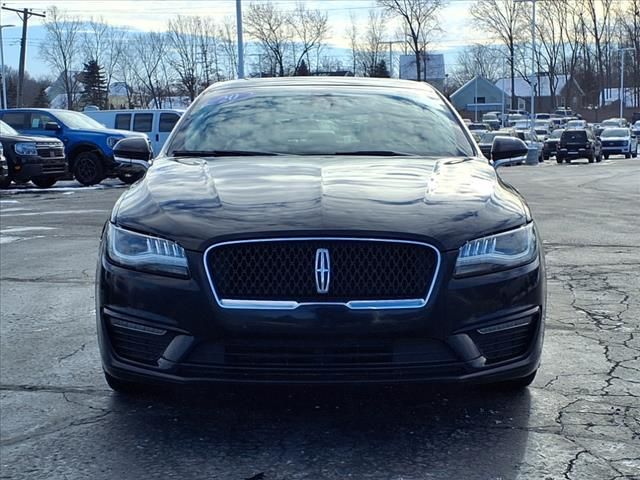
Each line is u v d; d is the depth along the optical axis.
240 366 3.47
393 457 3.57
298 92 5.48
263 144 4.88
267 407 4.16
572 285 7.14
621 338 5.44
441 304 3.48
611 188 18.56
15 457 3.62
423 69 77.25
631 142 45.16
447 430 3.87
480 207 3.80
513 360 3.71
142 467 3.50
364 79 5.83
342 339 3.43
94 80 71.75
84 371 4.82
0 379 4.69
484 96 105.44
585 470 3.44
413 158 4.65
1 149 16.12
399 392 4.35
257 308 3.43
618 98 102.00
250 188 3.94
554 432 3.84
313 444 3.71
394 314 3.43
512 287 3.66
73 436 3.84
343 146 4.85
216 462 3.54
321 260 3.46
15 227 11.17
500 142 5.41
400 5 75.75
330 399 4.25
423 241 3.50
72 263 8.41
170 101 68.81
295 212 3.61
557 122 77.00
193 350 3.51
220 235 3.50
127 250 3.69
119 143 5.41
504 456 3.58
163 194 3.96
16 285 7.35
